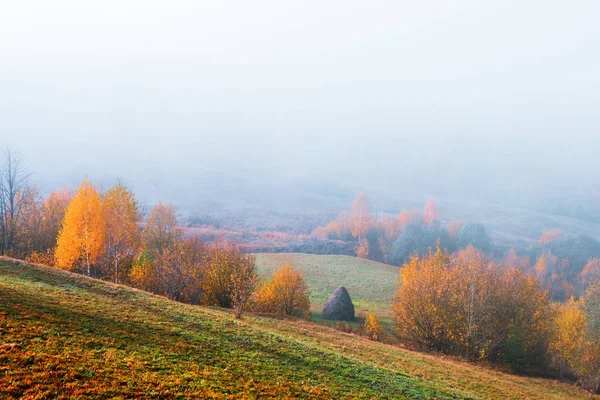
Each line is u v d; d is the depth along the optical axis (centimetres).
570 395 4353
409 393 2527
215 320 3206
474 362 5131
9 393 1348
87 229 5650
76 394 1435
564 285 12525
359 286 10550
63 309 2411
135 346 2114
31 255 6594
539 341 5944
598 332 5253
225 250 6806
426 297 5744
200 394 1686
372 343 4638
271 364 2406
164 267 6038
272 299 6712
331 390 2186
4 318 1994
